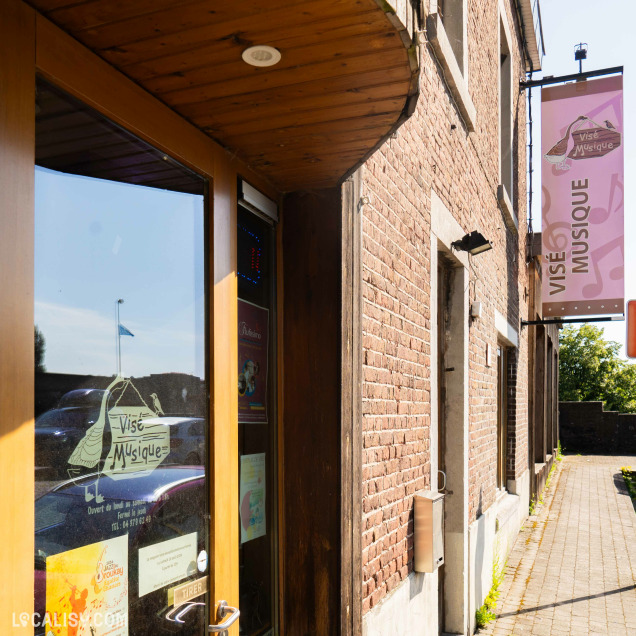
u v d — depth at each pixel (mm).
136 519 2010
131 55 1840
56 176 1748
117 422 1956
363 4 1585
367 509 3361
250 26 1681
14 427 1544
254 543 2787
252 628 2736
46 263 1719
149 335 2117
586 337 38406
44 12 1642
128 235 2031
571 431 25062
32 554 1577
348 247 3045
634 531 10469
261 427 2877
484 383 6918
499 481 9695
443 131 5141
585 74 9297
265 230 2959
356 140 2426
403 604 3848
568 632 5879
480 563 6312
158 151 2154
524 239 11539
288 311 3016
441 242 5047
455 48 5656
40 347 1689
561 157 9414
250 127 2312
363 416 3316
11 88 1556
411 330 4227
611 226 9234
